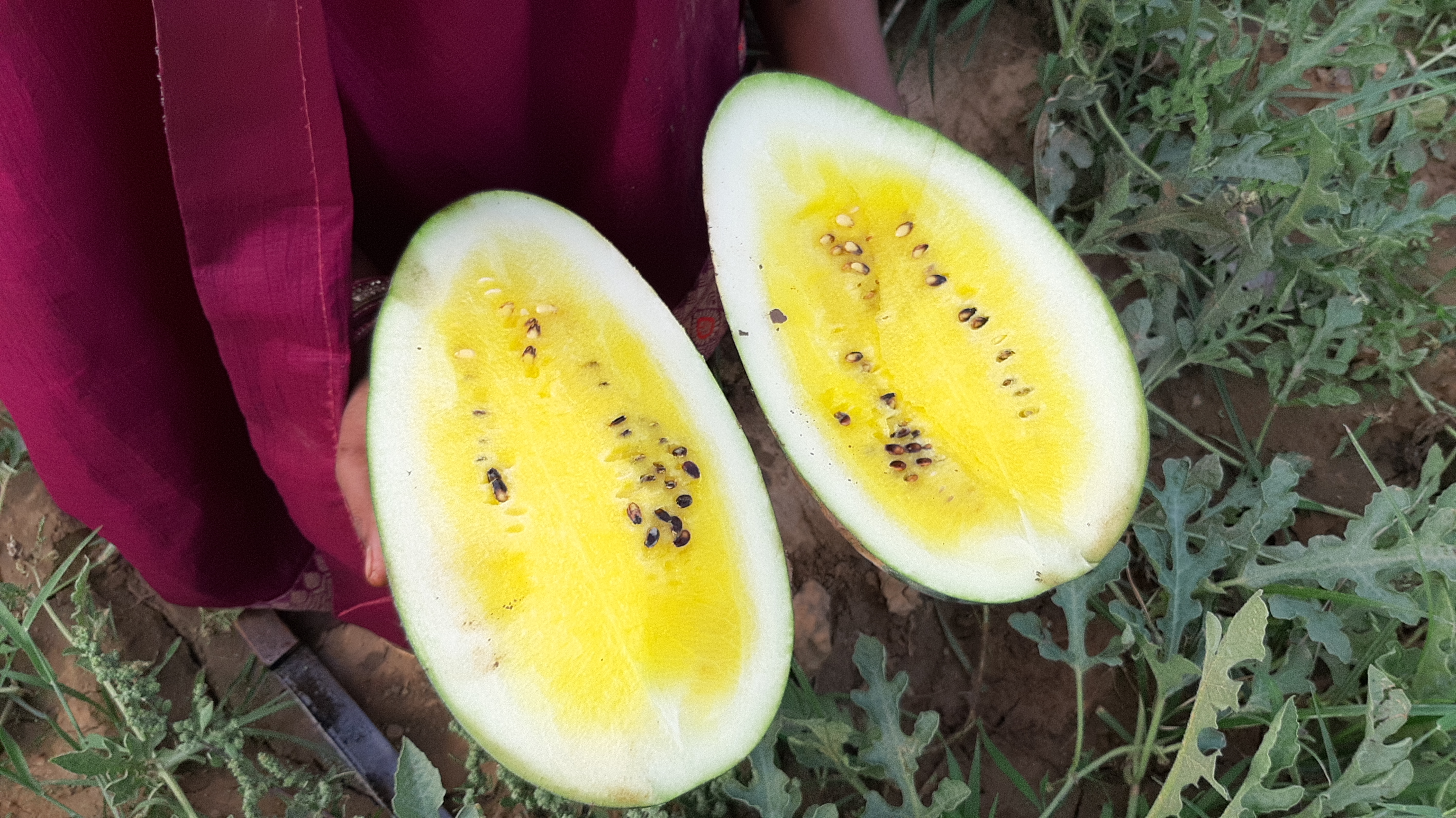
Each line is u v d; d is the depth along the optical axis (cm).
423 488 41
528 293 44
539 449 43
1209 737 51
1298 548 57
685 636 43
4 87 37
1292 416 69
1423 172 75
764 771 52
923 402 49
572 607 42
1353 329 67
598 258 44
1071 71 73
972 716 63
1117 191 66
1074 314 47
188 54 32
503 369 44
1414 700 52
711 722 41
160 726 59
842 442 47
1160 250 68
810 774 60
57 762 54
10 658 62
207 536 58
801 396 46
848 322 49
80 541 69
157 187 45
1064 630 64
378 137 48
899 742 54
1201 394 70
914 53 78
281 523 63
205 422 54
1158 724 55
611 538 43
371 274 55
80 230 42
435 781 47
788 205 47
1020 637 64
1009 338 48
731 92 46
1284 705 52
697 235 63
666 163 53
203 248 38
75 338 45
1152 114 74
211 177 35
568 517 43
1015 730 63
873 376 49
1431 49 78
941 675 64
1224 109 69
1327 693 58
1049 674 63
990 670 64
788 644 42
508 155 51
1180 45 74
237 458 58
